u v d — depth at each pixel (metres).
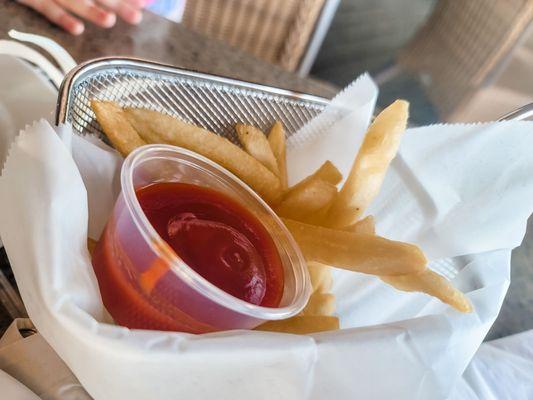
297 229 0.17
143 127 0.16
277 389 0.12
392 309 0.18
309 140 0.20
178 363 0.11
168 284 0.13
